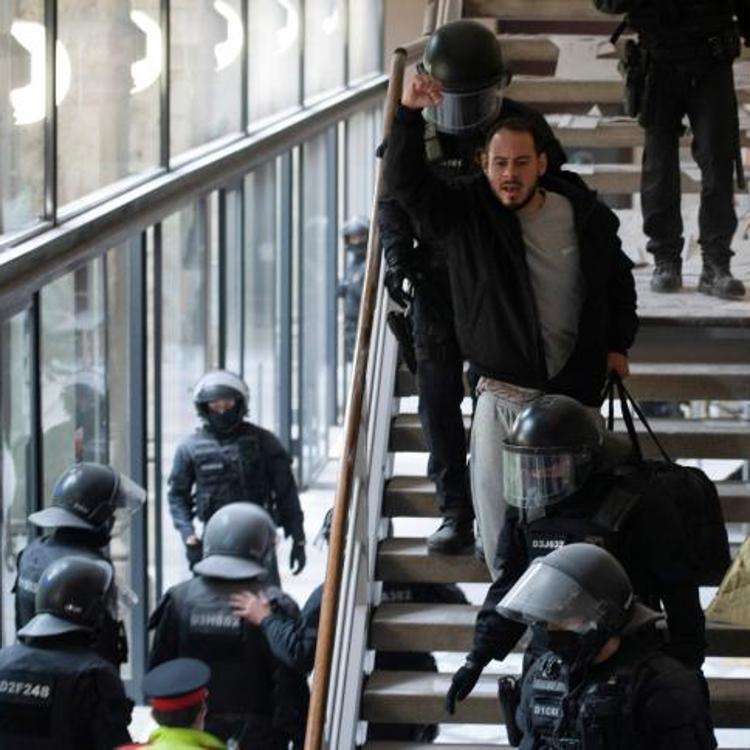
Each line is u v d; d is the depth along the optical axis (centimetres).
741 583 957
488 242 1009
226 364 2309
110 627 1158
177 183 1975
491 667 1573
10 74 1503
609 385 1033
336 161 3144
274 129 2550
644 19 1267
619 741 816
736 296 1295
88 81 1727
